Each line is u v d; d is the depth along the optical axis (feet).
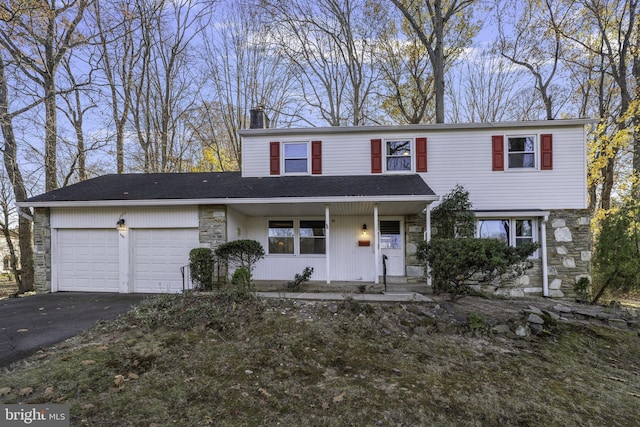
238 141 62.34
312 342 15.52
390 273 33.35
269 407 10.46
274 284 28.71
